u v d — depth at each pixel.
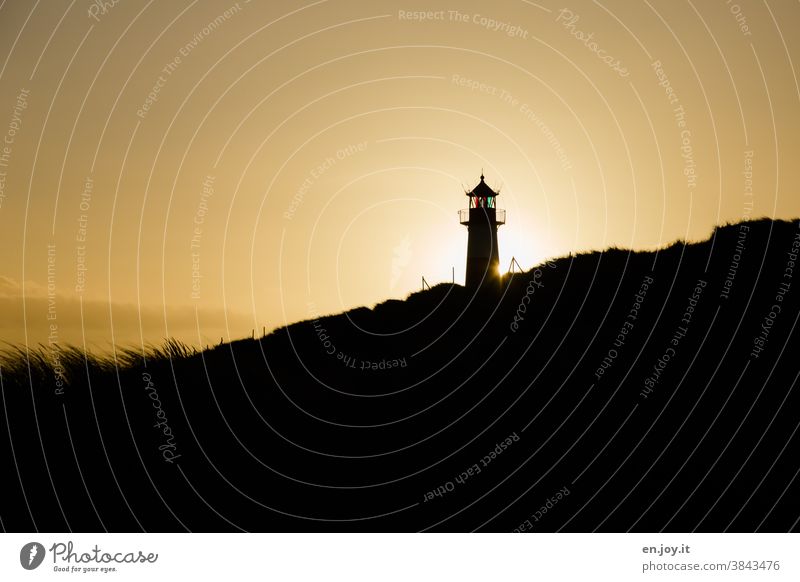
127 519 12.70
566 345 19.16
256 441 15.77
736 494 12.29
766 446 13.32
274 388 18.67
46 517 12.67
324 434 16.27
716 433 13.88
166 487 13.69
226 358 19.89
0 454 14.06
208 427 16.11
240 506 13.23
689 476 12.91
